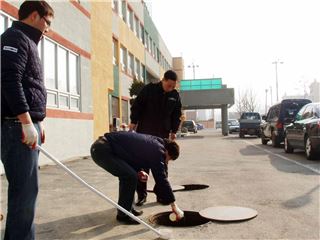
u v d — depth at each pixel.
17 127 3.43
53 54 12.80
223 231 4.78
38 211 5.91
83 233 4.80
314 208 5.82
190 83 43.06
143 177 5.29
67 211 5.91
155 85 6.57
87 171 10.41
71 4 14.38
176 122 6.71
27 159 3.48
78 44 15.05
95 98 17.48
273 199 6.46
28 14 3.55
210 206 6.03
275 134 18.50
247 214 5.45
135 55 30.80
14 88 3.26
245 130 31.58
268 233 4.66
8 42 3.33
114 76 23.08
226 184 8.00
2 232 4.56
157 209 5.92
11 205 3.51
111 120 21.62
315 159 12.09
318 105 12.79
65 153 13.44
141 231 4.85
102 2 19.08
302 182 8.05
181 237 4.59
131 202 5.28
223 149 18.16
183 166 11.43
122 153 5.11
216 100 39.38
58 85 13.14
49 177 9.23
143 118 6.59
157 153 4.93
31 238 3.61
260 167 10.68
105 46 19.52
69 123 13.86
